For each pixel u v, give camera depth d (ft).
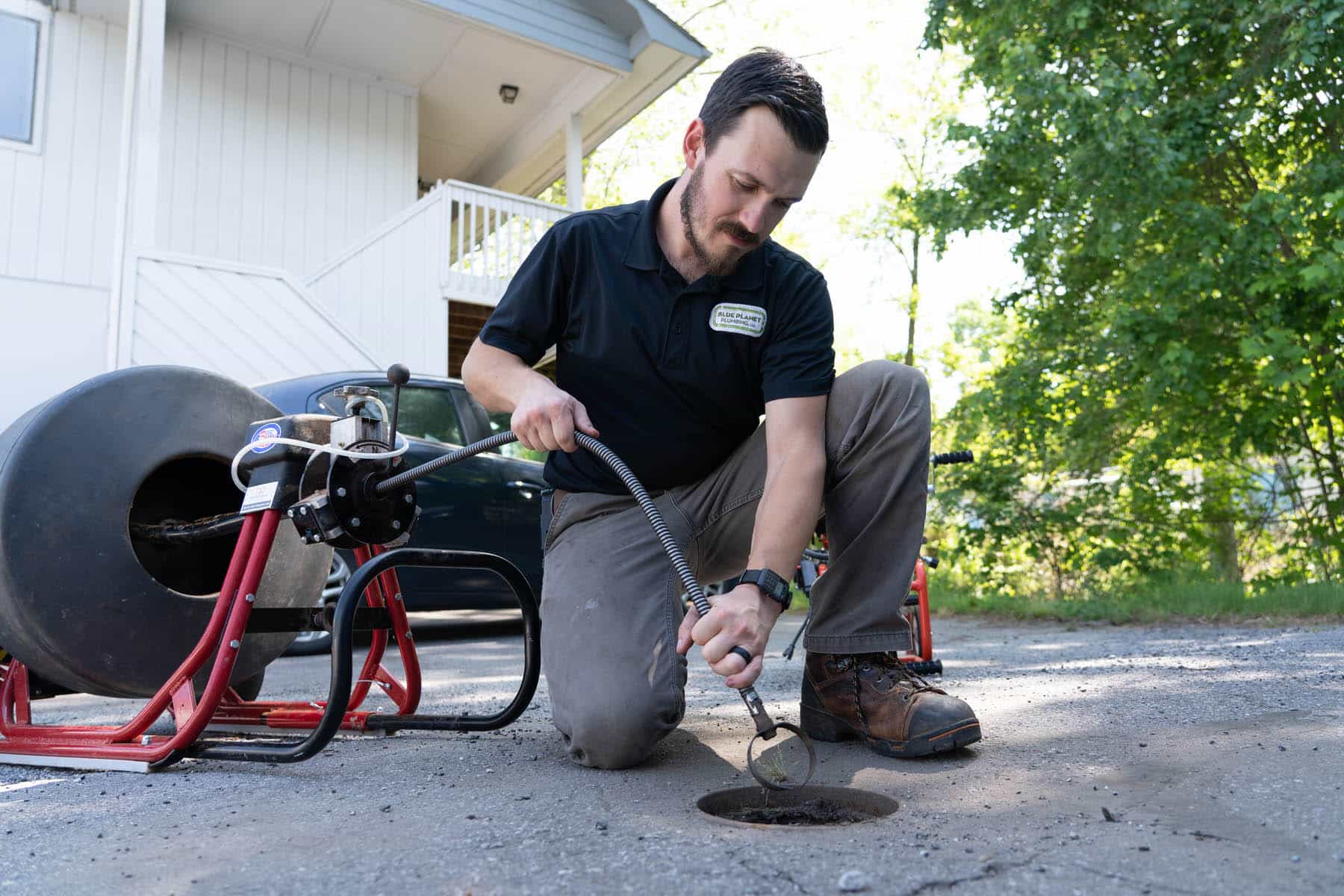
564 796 5.26
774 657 13.93
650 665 5.93
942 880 3.72
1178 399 24.18
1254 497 26.35
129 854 4.34
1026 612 21.68
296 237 29.89
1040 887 3.64
